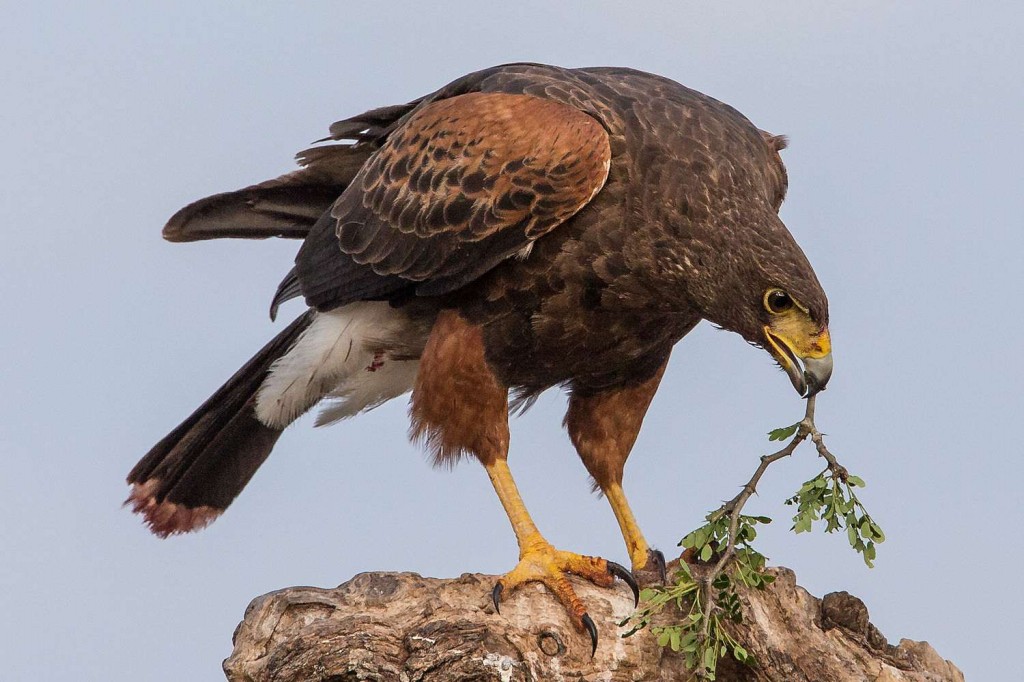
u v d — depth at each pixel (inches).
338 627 373.1
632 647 386.0
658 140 428.5
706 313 423.5
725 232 413.4
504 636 379.9
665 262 421.7
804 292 401.4
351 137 499.8
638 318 438.9
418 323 476.4
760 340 412.8
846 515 378.3
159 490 541.6
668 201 420.2
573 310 434.9
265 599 383.2
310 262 488.4
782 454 388.8
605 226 424.8
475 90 473.4
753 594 386.0
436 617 378.6
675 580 376.8
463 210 435.5
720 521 382.3
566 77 455.2
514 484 438.0
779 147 484.7
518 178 426.9
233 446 538.6
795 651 386.3
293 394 510.9
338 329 492.4
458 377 442.9
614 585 395.2
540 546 402.3
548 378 465.7
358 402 515.2
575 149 421.4
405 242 452.8
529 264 432.5
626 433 483.8
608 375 472.1
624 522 481.4
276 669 372.2
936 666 398.9
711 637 371.2
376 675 371.2
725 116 447.8
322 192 518.9
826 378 398.0
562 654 381.7
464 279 437.7
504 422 447.2
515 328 442.0
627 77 458.3
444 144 444.8
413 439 450.6
